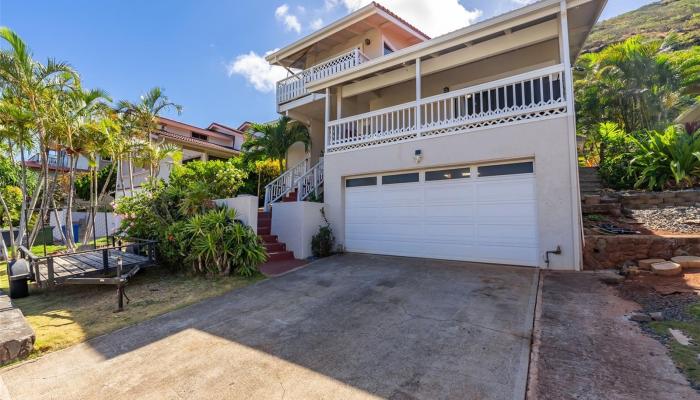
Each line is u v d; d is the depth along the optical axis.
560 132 6.94
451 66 9.20
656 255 6.21
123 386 3.26
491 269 7.18
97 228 17.67
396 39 14.76
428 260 8.45
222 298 6.07
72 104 10.63
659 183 9.16
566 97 6.92
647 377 2.94
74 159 12.09
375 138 9.70
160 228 8.34
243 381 3.28
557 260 6.79
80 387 3.27
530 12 7.45
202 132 25.67
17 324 4.36
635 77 17.22
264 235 10.10
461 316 4.68
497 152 7.61
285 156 14.92
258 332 4.48
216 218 7.89
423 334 4.18
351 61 11.85
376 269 7.73
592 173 11.35
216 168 11.63
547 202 6.97
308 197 11.66
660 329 3.79
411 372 3.31
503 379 3.11
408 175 9.16
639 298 4.78
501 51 8.51
